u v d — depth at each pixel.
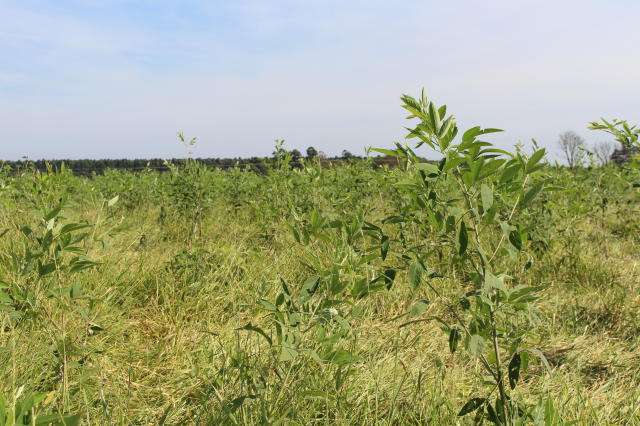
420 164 1.79
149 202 9.50
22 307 2.67
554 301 4.20
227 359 2.83
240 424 2.06
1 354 2.57
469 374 2.89
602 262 5.25
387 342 3.16
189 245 5.61
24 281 3.03
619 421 2.44
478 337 1.74
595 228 6.78
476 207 1.87
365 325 3.38
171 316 3.71
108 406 2.45
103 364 2.88
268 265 4.58
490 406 1.99
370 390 2.57
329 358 2.10
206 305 3.86
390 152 1.95
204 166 7.32
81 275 3.88
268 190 6.83
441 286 4.05
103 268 4.11
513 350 1.93
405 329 3.50
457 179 1.91
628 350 3.45
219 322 3.69
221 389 2.35
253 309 3.68
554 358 3.22
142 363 3.01
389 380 2.71
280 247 5.25
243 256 4.82
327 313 2.03
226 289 4.07
